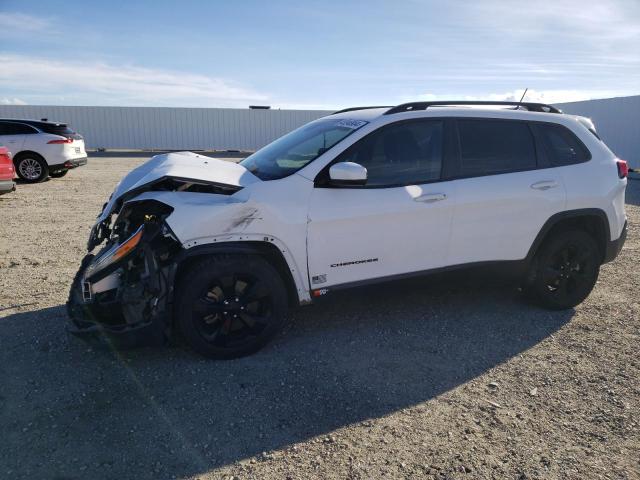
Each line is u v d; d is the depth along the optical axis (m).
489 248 4.12
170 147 31.00
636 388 3.21
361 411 2.93
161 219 3.31
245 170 3.86
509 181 4.10
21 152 12.95
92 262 3.39
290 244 3.47
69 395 3.04
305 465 2.46
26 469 2.39
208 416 2.86
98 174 15.91
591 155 4.51
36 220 8.20
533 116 4.38
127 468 2.42
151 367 3.40
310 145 3.98
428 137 3.94
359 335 3.96
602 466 2.47
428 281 4.03
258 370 3.38
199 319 3.38
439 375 3.36
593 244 4.47
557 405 3.01
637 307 4.61
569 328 4.14
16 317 4.14
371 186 3.70
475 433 2.73
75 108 29.39
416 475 2.39
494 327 4.14
